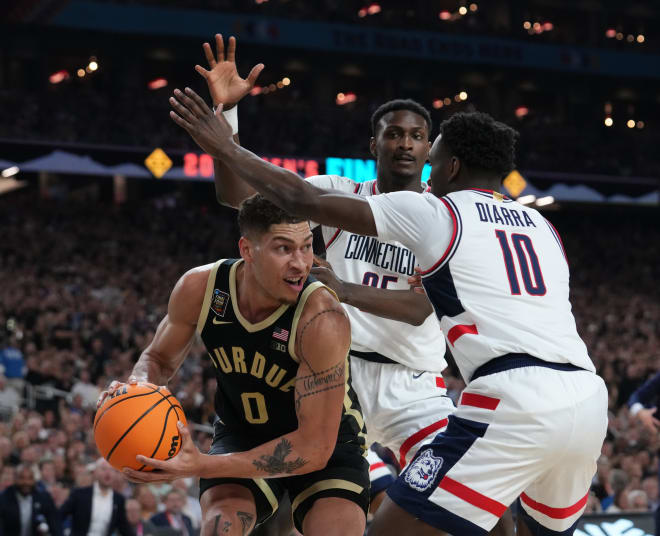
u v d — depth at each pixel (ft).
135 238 80.79
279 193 10.11
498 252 10.68
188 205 95.35
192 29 96.63
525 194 86.99
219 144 10.53
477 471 10.29
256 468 9.66
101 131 84.28
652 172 103.45
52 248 73.72
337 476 10.73
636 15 120.26
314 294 10.10
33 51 92.79
